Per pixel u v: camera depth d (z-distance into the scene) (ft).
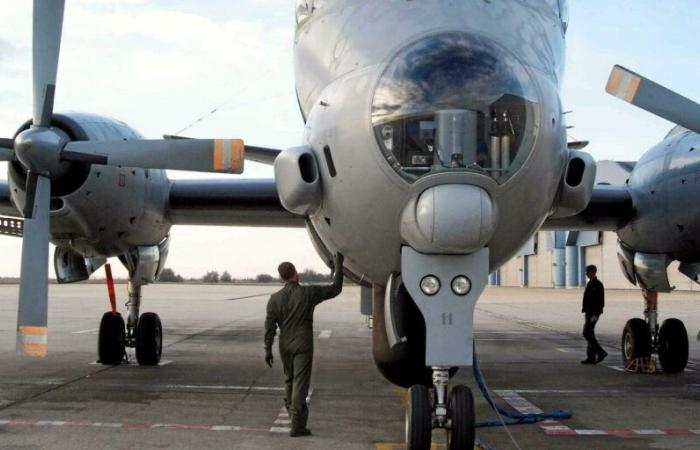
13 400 26.13
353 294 156.15
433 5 19.02
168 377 31.71
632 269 33.09
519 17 19.71
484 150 17.42
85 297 131.54
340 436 21.12
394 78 17.90
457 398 17.87
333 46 20.47
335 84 19.38
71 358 38.27
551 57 20.25
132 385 29.48
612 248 160.76
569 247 177.99
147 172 29.55
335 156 18.57
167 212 31.86
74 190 26.68
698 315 78.07
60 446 19.67
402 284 19.76
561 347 46.32
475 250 17.39
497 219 17.61
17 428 21.72
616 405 26.18
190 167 23.99
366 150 17.81
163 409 24.66
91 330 56.80
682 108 23.22
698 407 25.81
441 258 17.90
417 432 17.83
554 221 32.22
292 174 19.12
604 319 73.41
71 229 28.09
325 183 19.16
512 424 22.98
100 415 23.63
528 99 17.92
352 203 18.49
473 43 18.08
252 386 29.37
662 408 25.62
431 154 17.38
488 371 35.04
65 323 64.59
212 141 23.91
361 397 27.35
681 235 29.50
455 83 17.56
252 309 91.35
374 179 17.78
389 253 19.02
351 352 42.80
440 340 17.80
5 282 324.39
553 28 21.34
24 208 24.41
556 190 19.36
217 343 47.09
